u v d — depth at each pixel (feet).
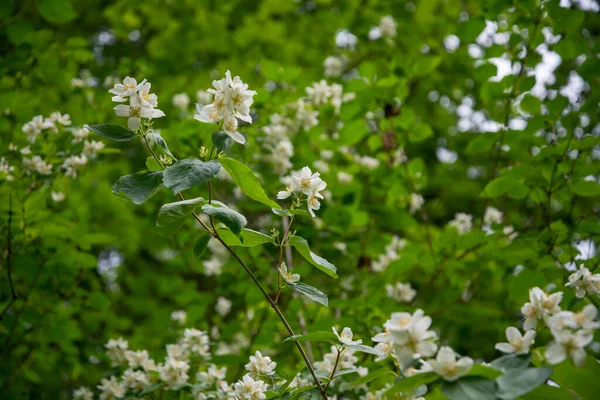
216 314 18.86
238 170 7.41
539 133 14.11
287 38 25.14
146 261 27.40
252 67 22.00
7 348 13.89
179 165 6.96
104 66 23.09
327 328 13.07
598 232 12.06
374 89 15.07
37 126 13.09
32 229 13.62
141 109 7.84
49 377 16.02
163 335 17.28
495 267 15.08
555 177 12.60
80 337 15.15
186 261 17.24
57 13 15.07
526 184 12.75
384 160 17.54
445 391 5.77
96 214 21.71
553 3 12.18
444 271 15.20
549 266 12.23
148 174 7.21
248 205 15.85
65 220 14.17
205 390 11.32
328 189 16.56
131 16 23.49
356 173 18.26
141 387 11.33
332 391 10.05
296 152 17.15
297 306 13.96
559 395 6.21
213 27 23.16
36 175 13.35
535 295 6.73
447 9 25.59
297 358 15.49
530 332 6.44
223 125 7.68
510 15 13.75
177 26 23.32
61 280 14.44
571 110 13.00
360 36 20.62
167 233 7.04
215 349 15.80
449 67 23.16
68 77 16.81
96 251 23.29
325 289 16.52
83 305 15.25
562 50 12.64
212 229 7.82
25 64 14.57
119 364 12.85
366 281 16.05
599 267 11.44
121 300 21.72
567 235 12.44
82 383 17.70
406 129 16.11
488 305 17.71
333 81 21.18
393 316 6.37
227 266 15.02
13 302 13.24
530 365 6.40
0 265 13.78
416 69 15.28
